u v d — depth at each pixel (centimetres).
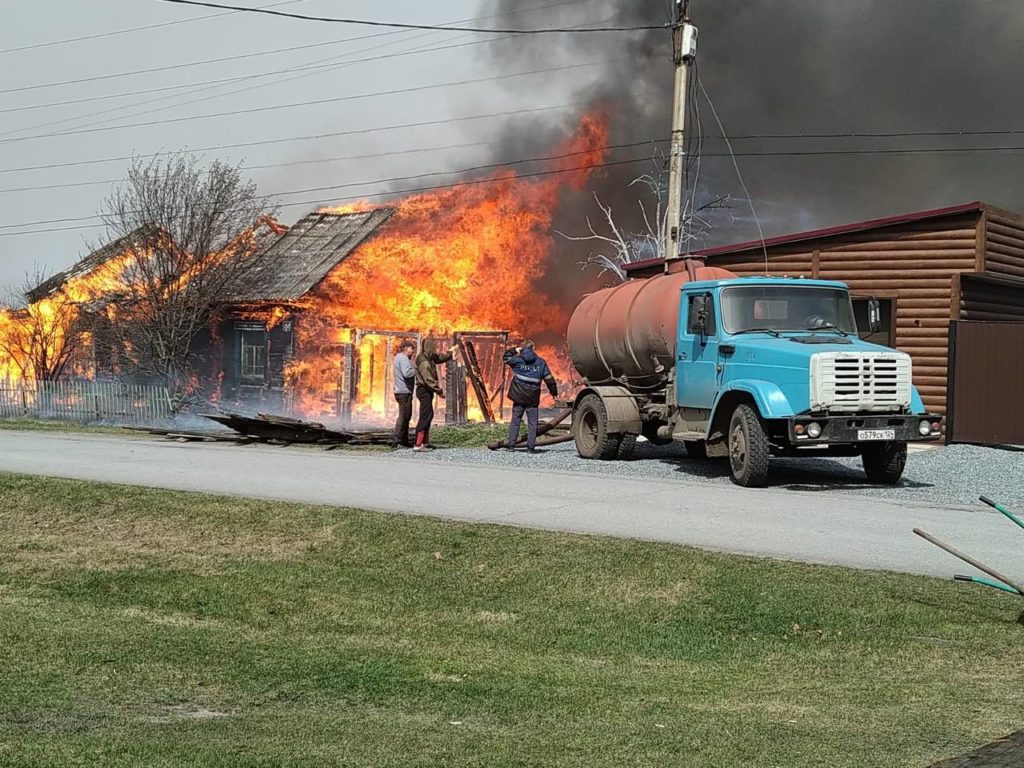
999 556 977
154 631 838
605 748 557
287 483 1448
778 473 1609
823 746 562
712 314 1538
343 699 666
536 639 833
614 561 973
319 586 977
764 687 704
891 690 686
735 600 873
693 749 557
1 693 658
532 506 1254
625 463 1738
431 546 1055
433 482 1471
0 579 1023
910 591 867
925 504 1288
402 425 2003
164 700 659
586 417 1814
